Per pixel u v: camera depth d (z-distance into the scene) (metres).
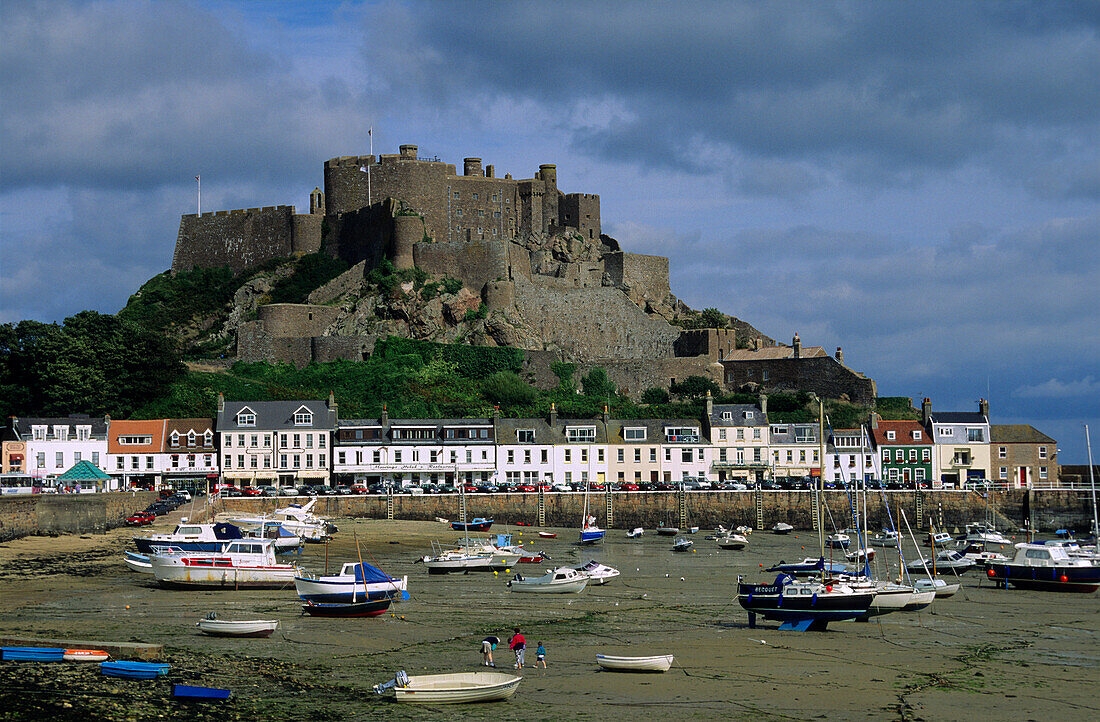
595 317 193.62
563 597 73.25
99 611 61.22
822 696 46.88
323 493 125.31
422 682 45.25
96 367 152.62
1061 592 79.38
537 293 190.75
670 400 181.12
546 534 114.31
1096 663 54.31
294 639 55.72
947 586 76.38
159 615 60.53
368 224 195.62
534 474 143.75
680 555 100.88
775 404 176.00
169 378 159.50
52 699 40.72
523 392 170.25
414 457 141.38
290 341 178.00
